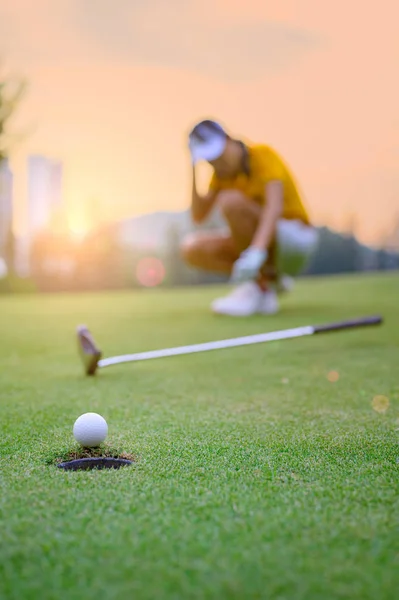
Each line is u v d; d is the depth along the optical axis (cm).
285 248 340
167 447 136
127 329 321
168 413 165
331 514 98
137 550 85
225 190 342
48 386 197
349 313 369
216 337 292
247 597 73
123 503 103
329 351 257
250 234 342
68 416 161
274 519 96
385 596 73
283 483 114
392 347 264
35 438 142
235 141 328
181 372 220
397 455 131
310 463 126
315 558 82
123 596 73
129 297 522
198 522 94
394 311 377
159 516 97
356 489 111
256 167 328
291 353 254
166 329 319
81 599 73
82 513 98
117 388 195
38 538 89
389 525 94
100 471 122
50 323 350
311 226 347
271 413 165
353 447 136
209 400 179
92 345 210
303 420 158
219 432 147
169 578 77
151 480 115
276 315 363
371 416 162
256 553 84
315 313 370
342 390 191
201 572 78
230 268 378
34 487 111
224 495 107
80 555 83
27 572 79
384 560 82
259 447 136
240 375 214
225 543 87
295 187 337
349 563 81
